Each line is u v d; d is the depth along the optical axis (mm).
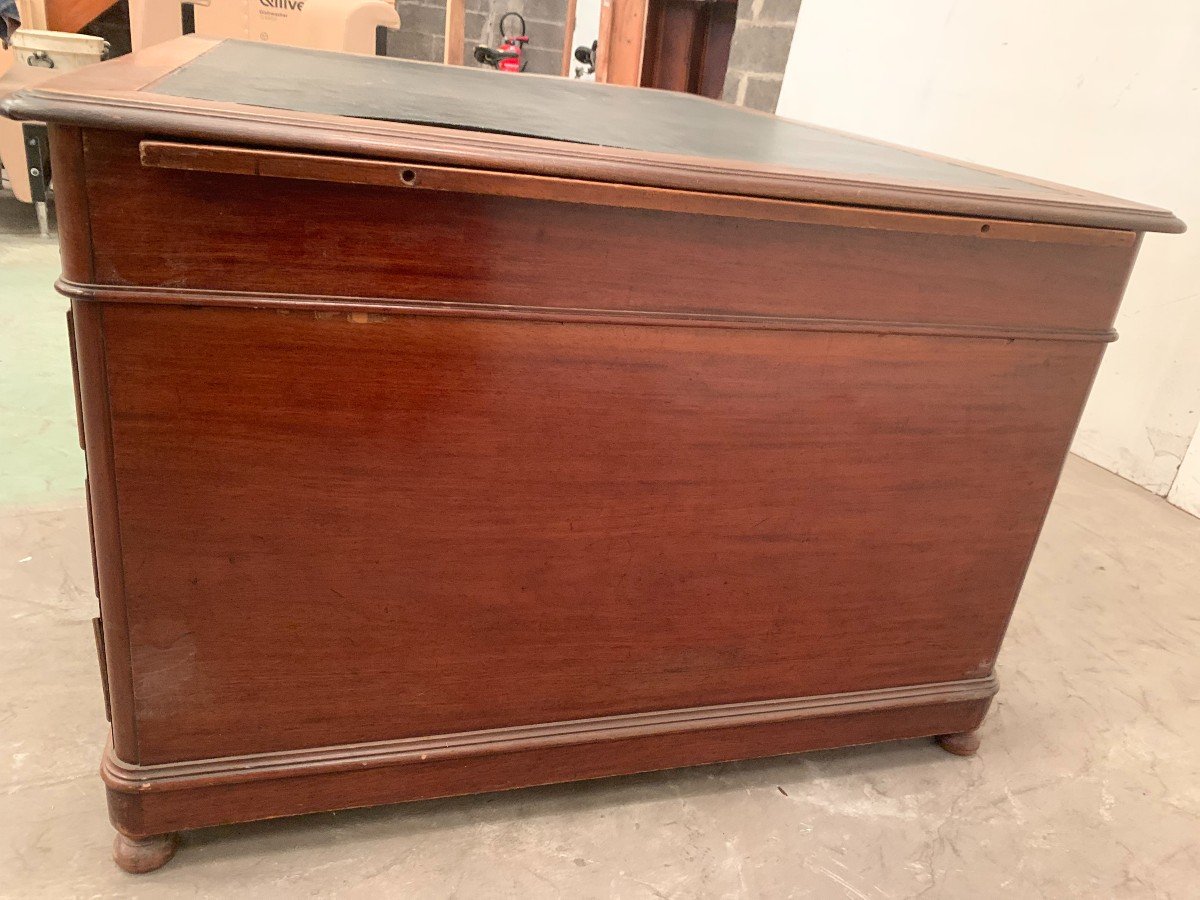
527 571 1131
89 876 1128
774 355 1106
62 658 1511
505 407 1029
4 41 3812
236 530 1003
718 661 1293
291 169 836
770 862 1262
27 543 1828
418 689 1157
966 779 1469
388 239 914
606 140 1116
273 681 1094
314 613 1071
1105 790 1473
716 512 1180
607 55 4984
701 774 1420
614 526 1142
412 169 866
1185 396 2561
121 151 821
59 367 2715
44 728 1354
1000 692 1701
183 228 859
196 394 931
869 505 1255
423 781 1201
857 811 1375
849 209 1022
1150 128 2555
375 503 1035
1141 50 2551
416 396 995
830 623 1328
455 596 1116
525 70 6445
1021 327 1205
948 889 1247
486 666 1174
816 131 1755
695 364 1078
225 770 1108
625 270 1001
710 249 1023
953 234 1091
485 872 1193
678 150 1105
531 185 903
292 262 899
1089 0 2670
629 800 1348
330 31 3865
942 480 1277
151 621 1020
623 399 1069
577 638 1198
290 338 933
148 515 970
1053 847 1342
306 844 1209
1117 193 2662
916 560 1327
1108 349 2787
